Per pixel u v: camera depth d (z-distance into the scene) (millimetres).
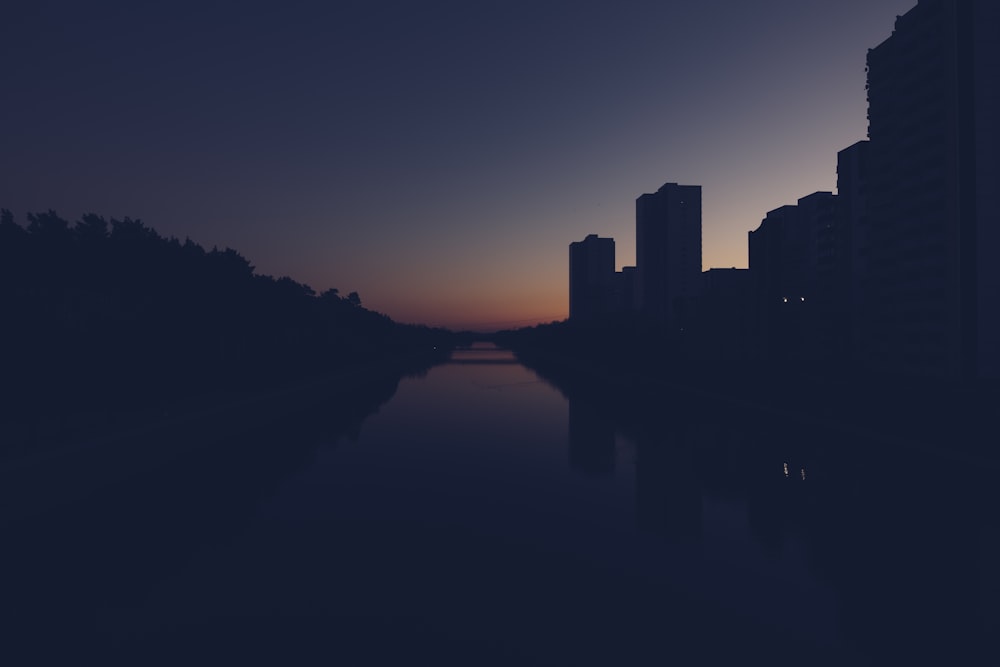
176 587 14961
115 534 19375
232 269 83000
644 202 174250
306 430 42812
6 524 20453
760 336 108250
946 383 56688
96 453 28141
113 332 58094
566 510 21875
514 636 12219
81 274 59938
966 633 12195
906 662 11148
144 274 65688
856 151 85062
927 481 24688
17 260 53062
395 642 12000
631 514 21266
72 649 11906
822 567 15891
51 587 15023
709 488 24781
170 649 11852
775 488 24500
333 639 12148
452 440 38188
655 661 11148
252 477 27797
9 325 47250
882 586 14602
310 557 17109
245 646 11914
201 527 20047
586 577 15406
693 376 78938
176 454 33656
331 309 154000
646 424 43906
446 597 14195
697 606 13594
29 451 27312
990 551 16875
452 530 19562
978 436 30500
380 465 30484
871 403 43906
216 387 60688
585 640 12016
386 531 19500
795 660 11188
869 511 20828
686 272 165750
